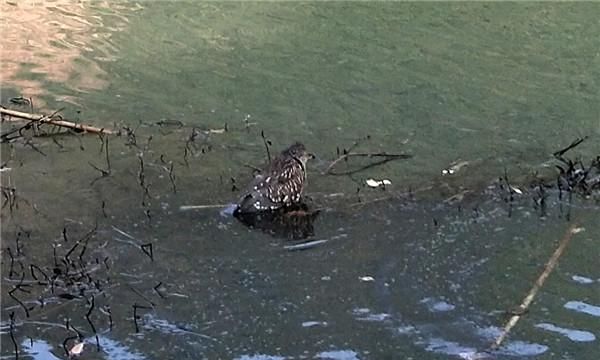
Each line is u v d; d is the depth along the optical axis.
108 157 8.36
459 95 9.94
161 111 9.41
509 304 6.33
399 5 12.63
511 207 7.56
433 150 8.63
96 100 9.62
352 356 5.77
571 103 9.80
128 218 7.35
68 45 10.99
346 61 10.80
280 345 5.88
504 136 8.98
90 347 5.82
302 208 7.49
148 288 6.46
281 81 10.21
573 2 12.84
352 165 8.28
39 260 6.75
